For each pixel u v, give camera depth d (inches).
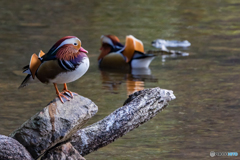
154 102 306.5
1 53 645.3
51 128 270.5
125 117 302.0
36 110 418.0
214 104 439.8
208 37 790.5
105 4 1071.0
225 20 921.5
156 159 315.9
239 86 502.9
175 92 481.7
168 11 1004.6
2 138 264.5
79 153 295.1
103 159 315.6
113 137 304.8
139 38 775.1
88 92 479.8
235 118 399.2
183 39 774.5
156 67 604.7
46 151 285.6
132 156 321.1
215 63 616.4
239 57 647.8
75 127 278.7
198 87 500.4
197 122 390.6
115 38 632.4
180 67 600.1
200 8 1035.3
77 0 1106.7
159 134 364.8
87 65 264.8
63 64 258.4
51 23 861.8
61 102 276.2
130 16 948.0
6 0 1077.1
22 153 266.8
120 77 554.3
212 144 343.3
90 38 756.6
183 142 346.9
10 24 844.0
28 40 725.9
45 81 271.0
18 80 523.2
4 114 405.7
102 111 414.6
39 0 1092.5
